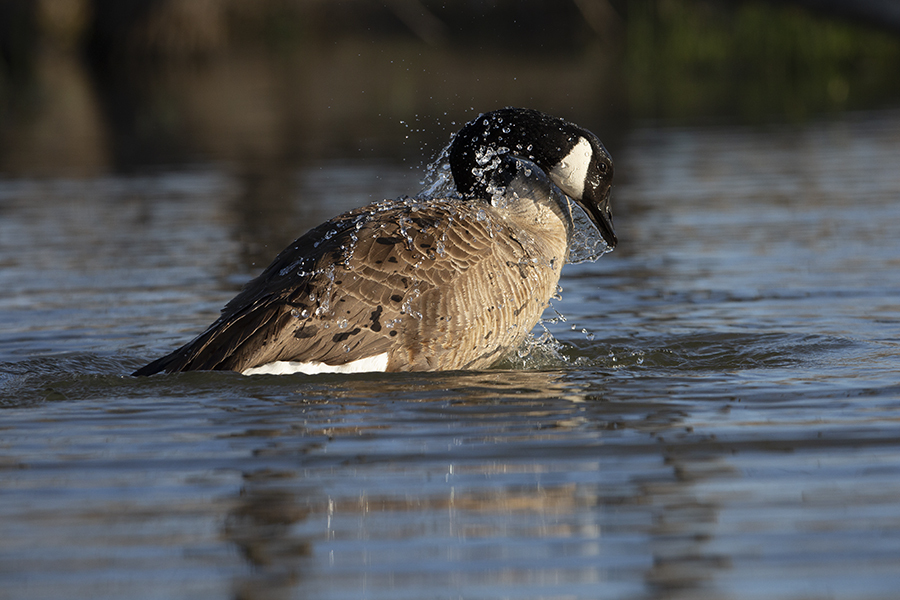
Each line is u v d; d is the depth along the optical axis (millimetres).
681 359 11242
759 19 49062
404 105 37875
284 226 19391
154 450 8312
